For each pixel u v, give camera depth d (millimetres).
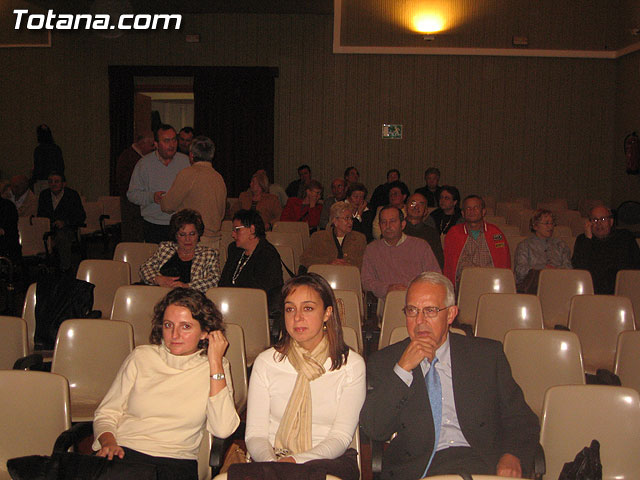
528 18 10789
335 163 11422
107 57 11609
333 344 2336
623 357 3260
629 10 10250
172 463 2389
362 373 2352
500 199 11227
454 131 11172
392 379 2301
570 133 11031
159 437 2420
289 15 11250
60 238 7316
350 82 11258
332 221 5484
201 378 2477
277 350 2375
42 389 2424
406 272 4781
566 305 4723
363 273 4844
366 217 6953
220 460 2350
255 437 2287
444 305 2396
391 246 4828
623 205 9500
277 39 11289
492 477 1676
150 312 3889
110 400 2480
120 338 3184
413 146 11258
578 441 2395
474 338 2537
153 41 11469
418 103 11172
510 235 7035
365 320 4844
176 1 10422
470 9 10844
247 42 11328
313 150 11438
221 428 2361
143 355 2518
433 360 2463
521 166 11133
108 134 11828
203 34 11352
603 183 11078
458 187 11258
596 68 10898
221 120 11438
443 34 10914
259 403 2350
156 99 13102
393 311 3928
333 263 5285
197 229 4309
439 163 11242
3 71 11805
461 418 2379
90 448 3422
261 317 3979
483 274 4695
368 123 11297
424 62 11102
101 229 9539
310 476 1768
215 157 11500
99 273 4656
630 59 10305
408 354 2303
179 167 5586
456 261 5402
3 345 3346
